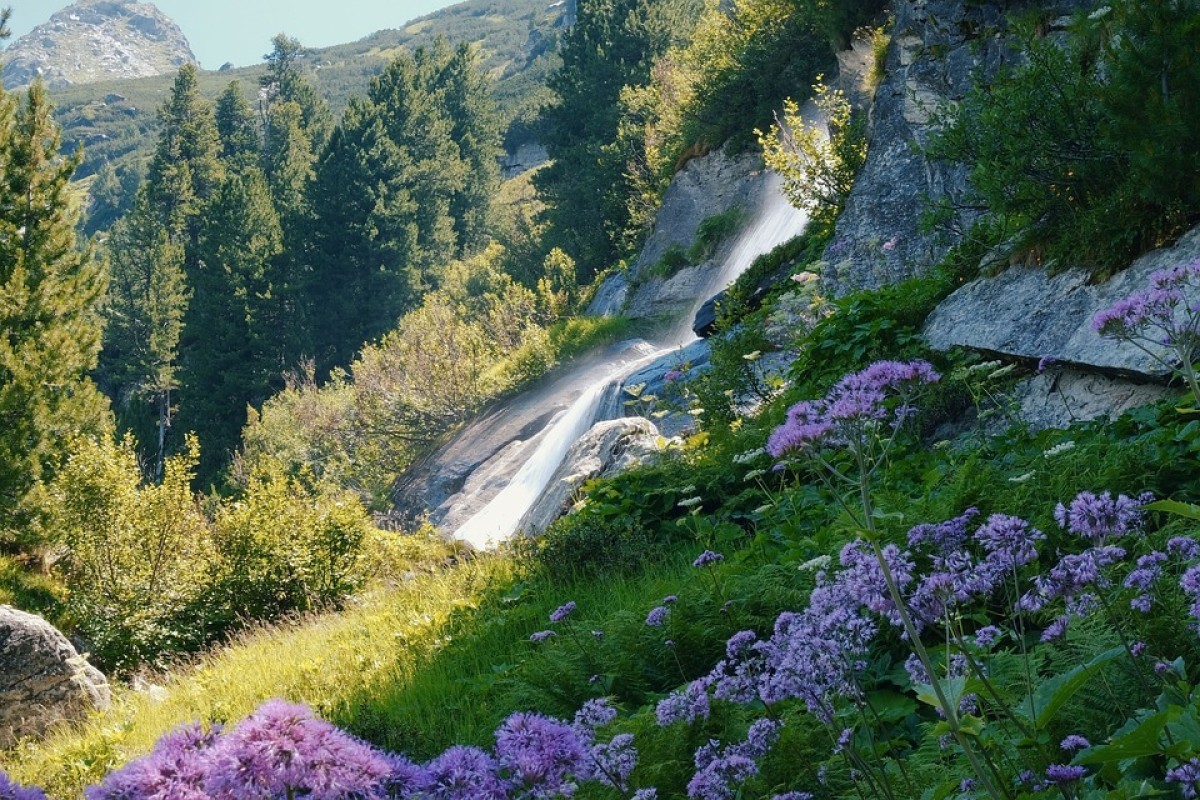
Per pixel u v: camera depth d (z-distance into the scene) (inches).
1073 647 173.3
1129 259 369.4
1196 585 125.9
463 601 464.1
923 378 137.0
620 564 422.6
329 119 4970.5
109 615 707.4
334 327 3159.5
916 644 119.0
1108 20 410.0
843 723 185.5
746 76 1396.4
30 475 916.0
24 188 1337.4
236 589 735.1
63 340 1064.8
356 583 747.4
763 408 540.4
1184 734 117.7
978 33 669.9
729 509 430.0
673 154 1836.9
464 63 4136.3
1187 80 341.1
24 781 421.7
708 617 278.1
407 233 3265.3
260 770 79.4
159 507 745.6
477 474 1236.5
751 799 176.4
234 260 3034.0
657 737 206.8
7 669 554.3
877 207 722.2
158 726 451.2
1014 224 448.8
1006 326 406.9
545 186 2709.2
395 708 343.9
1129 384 347.9
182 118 3959.2
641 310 1441.9
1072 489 257.9
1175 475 263.6
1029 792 136.0
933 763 166.6
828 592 141.3
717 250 1381.6
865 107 1003.9
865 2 1026.1
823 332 506.6
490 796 94.9
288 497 804.6
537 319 1653.5
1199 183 343.9
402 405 1449.3
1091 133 389.4
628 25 2677.2
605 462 613.0
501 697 312.2
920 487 346.3
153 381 3154.5
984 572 134.3
